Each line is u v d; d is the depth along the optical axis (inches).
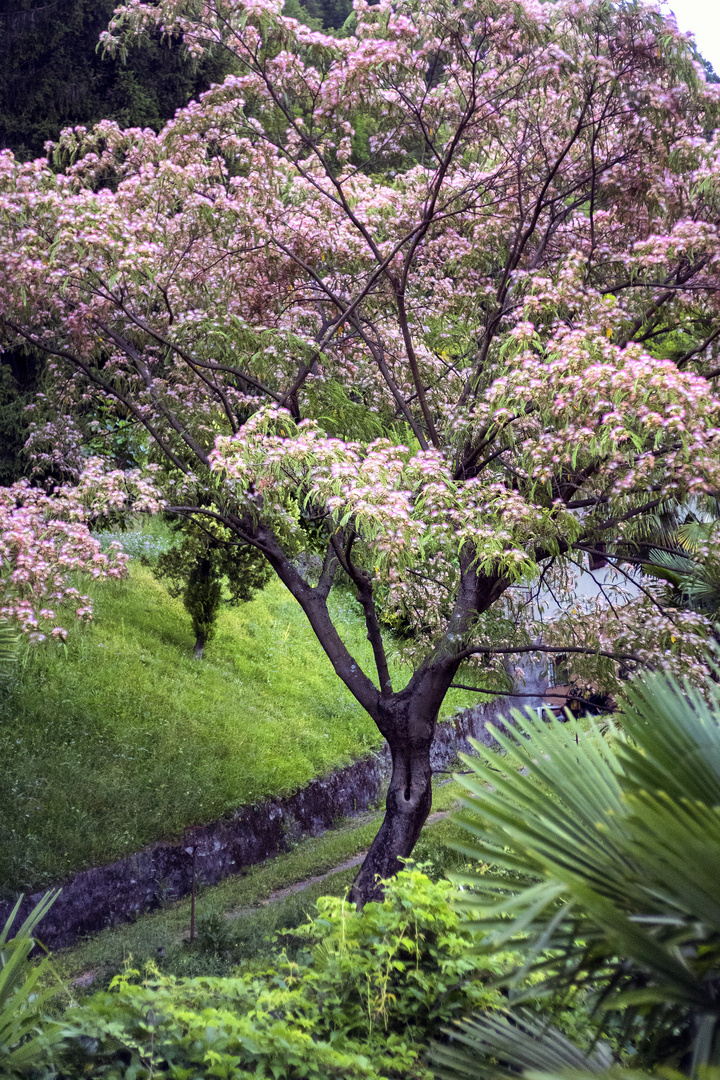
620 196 345.7
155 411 378.9
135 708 512.7
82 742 462.6
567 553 318.7
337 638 354.0
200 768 490.9
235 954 300.5
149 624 621.3
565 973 74.4
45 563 261.9
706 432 239.3
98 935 374.6
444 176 360.8
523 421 295.7
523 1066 81.9
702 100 315.0
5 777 410.9
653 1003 71.7
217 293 367.6
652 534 329.7
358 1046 122.6
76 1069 105.8
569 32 298.0
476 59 306.5
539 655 362.6
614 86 305.0
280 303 384.2
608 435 237.6
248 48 331.9
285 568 362.6
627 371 240.1
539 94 330.0
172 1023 114.0
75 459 417.1
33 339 360.8
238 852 471.8
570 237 372.8
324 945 143.2
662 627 314.7
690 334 365.1
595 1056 86.8
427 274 400.2
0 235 294.0
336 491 257.1
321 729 624.7
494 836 74.8
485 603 332.8
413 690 333.7
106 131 362.9
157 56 740.0
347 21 324.5
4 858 369.1
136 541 713.0
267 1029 116.2
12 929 347.6
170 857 430.0
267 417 281.7
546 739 89.5
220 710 564.1
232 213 348.2
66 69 690.8
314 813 547.5
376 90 326.0
